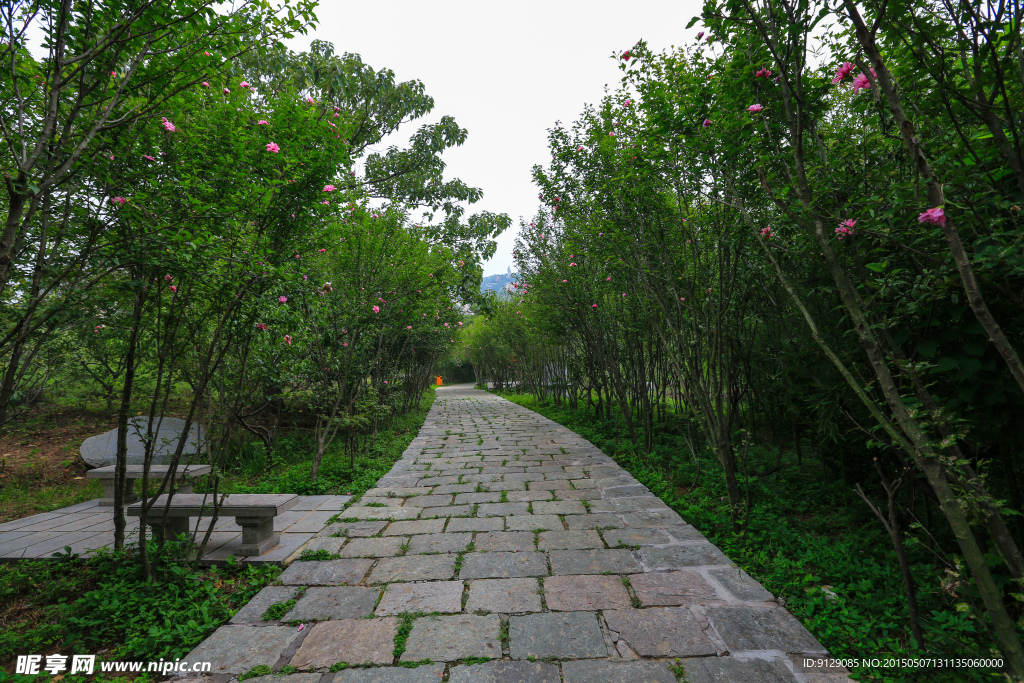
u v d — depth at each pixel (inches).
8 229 73.0
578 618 103.2
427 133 458.9
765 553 131.9
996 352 85.3
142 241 103.7
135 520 177.3
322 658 91.0
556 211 244.4
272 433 293.1
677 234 170.2
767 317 189.6
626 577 122.0
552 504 185.3
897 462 134.0
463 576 124.6
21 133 77.1
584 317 327.3
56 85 76.4
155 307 126.3
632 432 291.3
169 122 107.6
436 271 318.0
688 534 150.4
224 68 104.1
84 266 103.7
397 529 161.5
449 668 87.5
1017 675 62.3
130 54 93.2
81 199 104.1
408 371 511.2
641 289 212.5
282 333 181.8
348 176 235.9
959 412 93.6
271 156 122.4
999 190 72.3
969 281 56.2
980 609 90.0
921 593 101.8
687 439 228.2
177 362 141.8
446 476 237.1
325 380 252.4
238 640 97.4
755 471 207.2
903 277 87.4
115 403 339.3
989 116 64.9
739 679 82.4
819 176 98.2
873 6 66.4
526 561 133.0
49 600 117.4
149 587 116.7
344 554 140.5
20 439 285.1
